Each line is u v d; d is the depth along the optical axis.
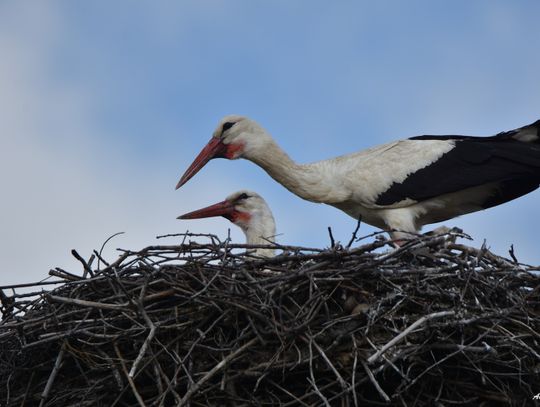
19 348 12.00
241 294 11.45
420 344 11.12
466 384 11.50
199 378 11.46
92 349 11.82
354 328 11.41
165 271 12.05
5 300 12.39
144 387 11.67
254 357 11.52
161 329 11.72
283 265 12.33
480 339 11.39
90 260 12.62
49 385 11.34
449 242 12.81
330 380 11.46
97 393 11.73
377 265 11.76
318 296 11.55
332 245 12.06
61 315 11.80
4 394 12.16
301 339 11.38
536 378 11.59
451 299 11.68
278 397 11.52
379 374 11.34
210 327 11.50
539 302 12.00
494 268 12.29
